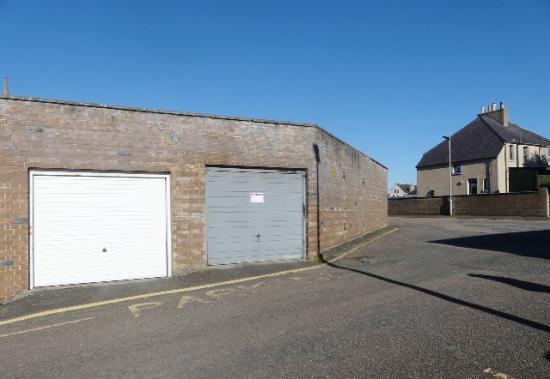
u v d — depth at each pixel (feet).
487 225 82.74
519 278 29.68
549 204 103.30
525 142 145.18
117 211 34.37
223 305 25.57
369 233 68.74
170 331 20.79
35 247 31.76
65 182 32.81
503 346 17.06
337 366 15.72
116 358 17.48
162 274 35.63
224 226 38.88
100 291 30.71
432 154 163.84
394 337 18.42
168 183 36.22
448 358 16.03
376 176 78.02
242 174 39.86
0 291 30.04
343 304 24.30
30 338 20.79
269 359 16.63
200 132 37.55
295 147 42.09
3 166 30.58
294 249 41.91
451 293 25.84
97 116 33.71
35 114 31.73
